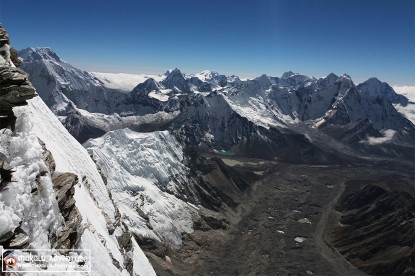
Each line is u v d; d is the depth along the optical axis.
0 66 32.03
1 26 41.62
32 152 31.72
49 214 31.48
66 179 39.09
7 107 31.66
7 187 28.16
